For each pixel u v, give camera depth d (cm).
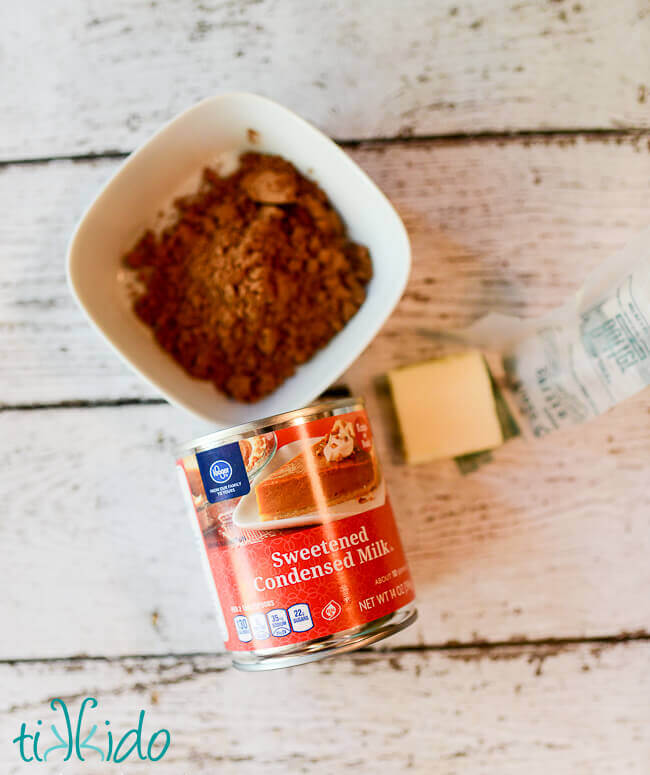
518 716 33
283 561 27
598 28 34
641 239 32
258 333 32
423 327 34
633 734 33
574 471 34
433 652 34
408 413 34
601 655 34
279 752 33
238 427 27
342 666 34
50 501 34
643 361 31
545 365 34
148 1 34
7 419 34
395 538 29
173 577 34
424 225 34
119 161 34
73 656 34
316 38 34
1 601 34
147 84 34
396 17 34
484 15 34
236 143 33
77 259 31
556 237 34
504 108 34
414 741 33
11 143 34
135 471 34
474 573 34
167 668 34
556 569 34
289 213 32
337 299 32
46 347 34
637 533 34
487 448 34
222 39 34
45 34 34
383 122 34
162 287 33
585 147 34
